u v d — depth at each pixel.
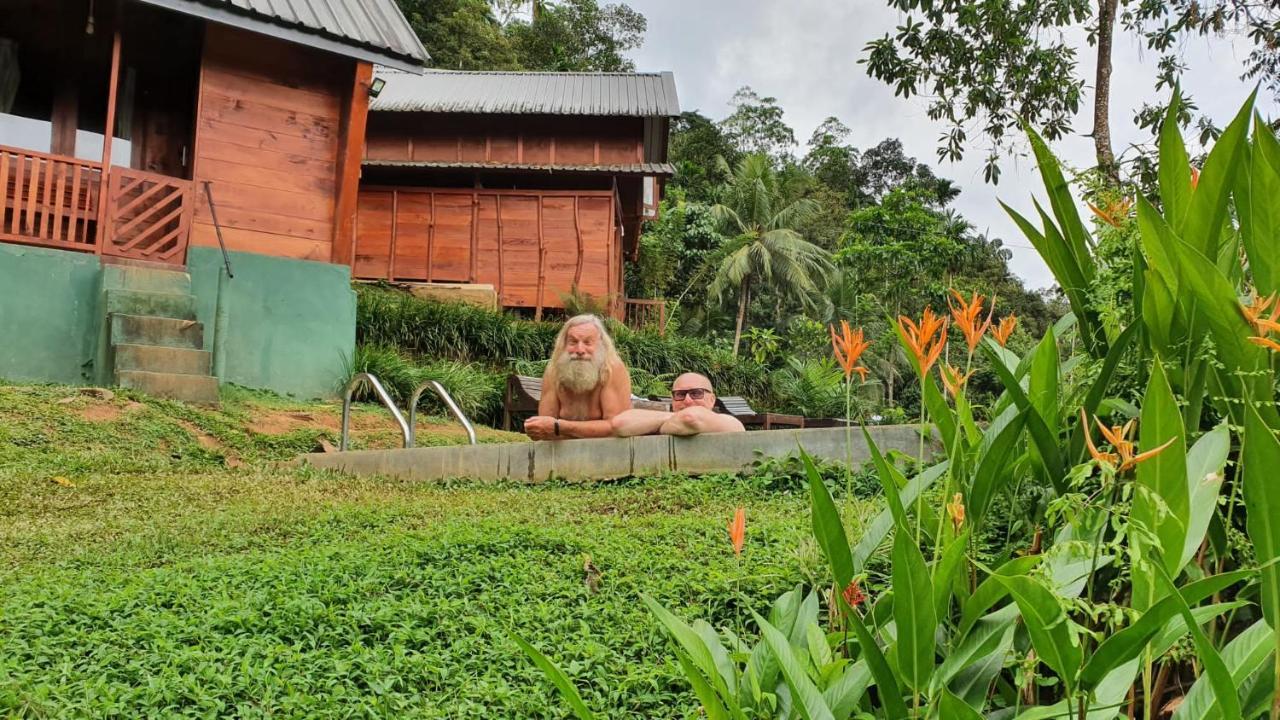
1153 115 12.31
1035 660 1.95
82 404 10.30
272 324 13.54
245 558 5.21
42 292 11.91
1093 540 2.04
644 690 3.41
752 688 2.11
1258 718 1.86
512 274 22.64
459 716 3.17
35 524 6.41
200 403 11.59
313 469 9.10
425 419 13.85
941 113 12.84
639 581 4.41
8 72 14.07
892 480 1.89
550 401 8.08
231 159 13.60
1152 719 2.09
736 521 2.09
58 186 12.34
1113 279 2.55
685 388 7.73
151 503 7.13
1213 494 1.81
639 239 30.36
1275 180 2.06
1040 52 12.43
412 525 6.16
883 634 2.16
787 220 38.62
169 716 3.11
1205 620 1.77
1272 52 12.09
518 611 4.08
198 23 13.55
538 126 23.77
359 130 14.09
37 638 3.74
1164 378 1.73
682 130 51.97
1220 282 1.96
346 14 14.27
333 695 3.29
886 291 20.31
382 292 19.30
